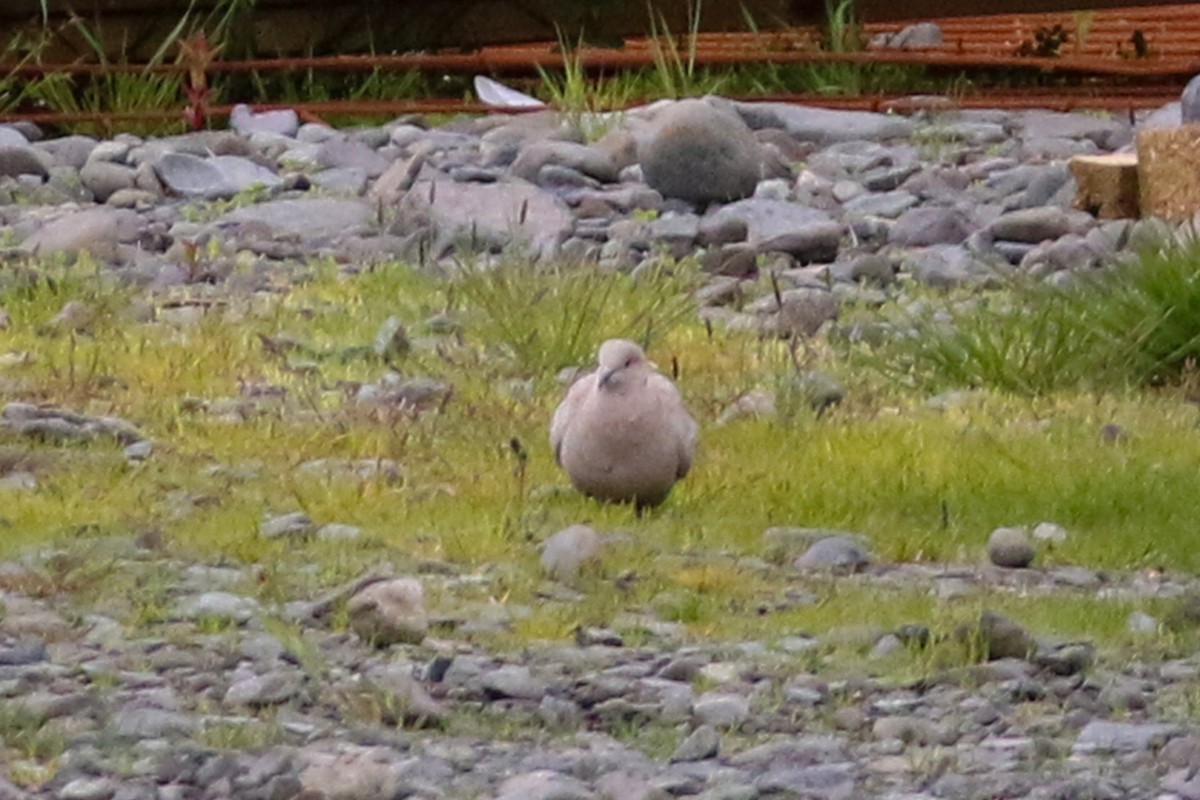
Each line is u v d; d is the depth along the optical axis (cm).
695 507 1112
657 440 1070
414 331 1503
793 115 2202
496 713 815
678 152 1897
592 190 1941
